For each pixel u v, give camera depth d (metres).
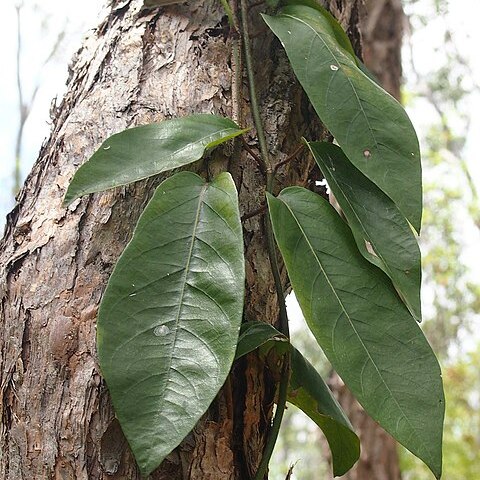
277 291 0.38
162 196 0.33
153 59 0.42
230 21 0.42
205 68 0.41
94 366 0.34
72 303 0.36
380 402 0.32
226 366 0.30
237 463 0.36
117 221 0.37
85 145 0.40
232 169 0.39
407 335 0.33
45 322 0.36
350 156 0.35
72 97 0.42
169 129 0.36
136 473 0.33
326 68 0.37
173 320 0.31
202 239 0.32
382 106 0.37
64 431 0.34
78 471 0.33
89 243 0.36
